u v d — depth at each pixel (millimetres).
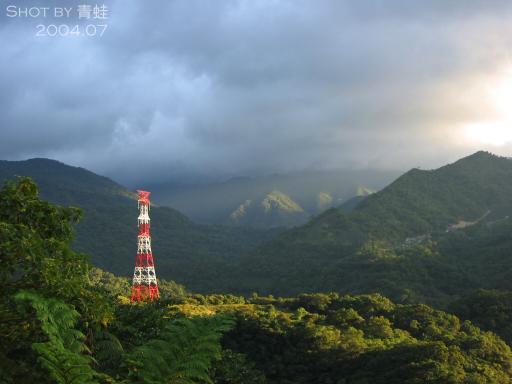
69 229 10930
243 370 17609
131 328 11641
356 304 96562
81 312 9766
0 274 9008
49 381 8727
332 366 66500
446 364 57219
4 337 9117
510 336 86625
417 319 88438
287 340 71438
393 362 61031
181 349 8109
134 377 8008
